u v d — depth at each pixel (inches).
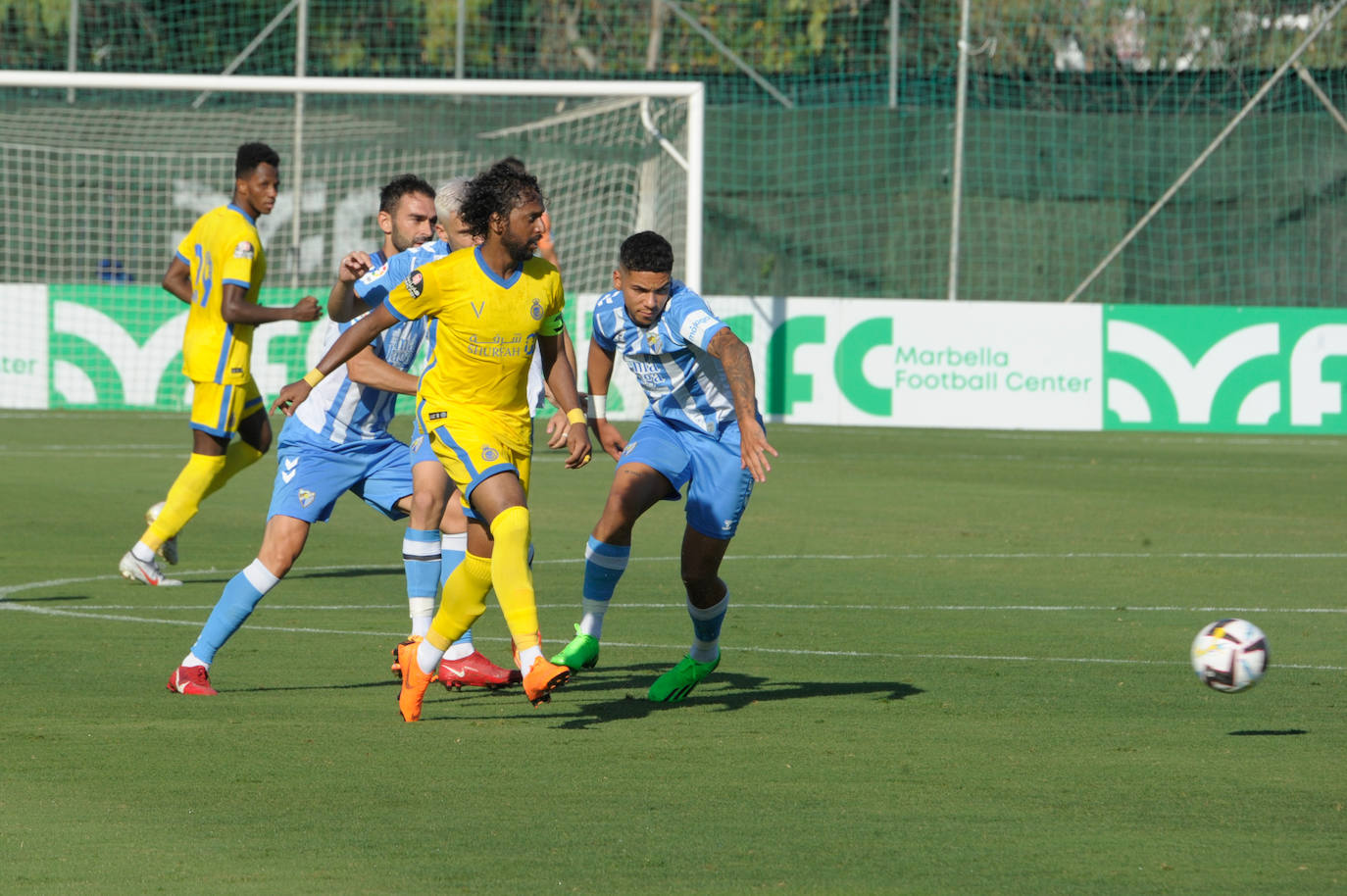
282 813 603.2
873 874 529.3
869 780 663.8
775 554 1515.7
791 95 3998.5
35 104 3681.1
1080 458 2664.9
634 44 4416.8
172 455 2453.2
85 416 3159.5
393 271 818.2
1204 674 799.1
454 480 768.9
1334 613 1172.5
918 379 3253.0
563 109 3789.4
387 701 839.7
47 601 1182.3
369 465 929.5
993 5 4072.3
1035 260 3917.3
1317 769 689.0
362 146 3715.6
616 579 864.9
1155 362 3243.1
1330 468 2522.1
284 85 2576.3
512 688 890.7
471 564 763.4
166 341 3319.4
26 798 622.2
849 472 2383.1
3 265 3663.9
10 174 3654.0
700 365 848.3
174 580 1289.4
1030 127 3900.1
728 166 3937.0
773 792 641.6
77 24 3804.1
